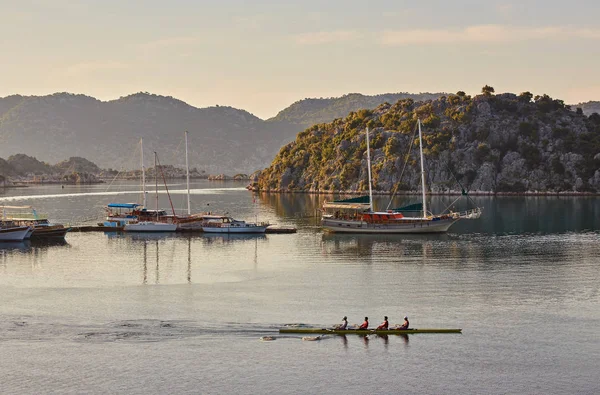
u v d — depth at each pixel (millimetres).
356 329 74812
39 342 71375
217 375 63500
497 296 90688
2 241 142125
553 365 65812
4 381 61844
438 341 72125
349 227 158750
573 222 184750
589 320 79250
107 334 73875
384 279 101938
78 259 120812
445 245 137375
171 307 85062
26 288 96250
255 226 157750
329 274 106438
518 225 177000
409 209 166000
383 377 63281
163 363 66125
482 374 63875
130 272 108812
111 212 195875
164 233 157500
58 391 60094
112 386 61188
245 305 86125
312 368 65188
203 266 114125
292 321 79062
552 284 97875
